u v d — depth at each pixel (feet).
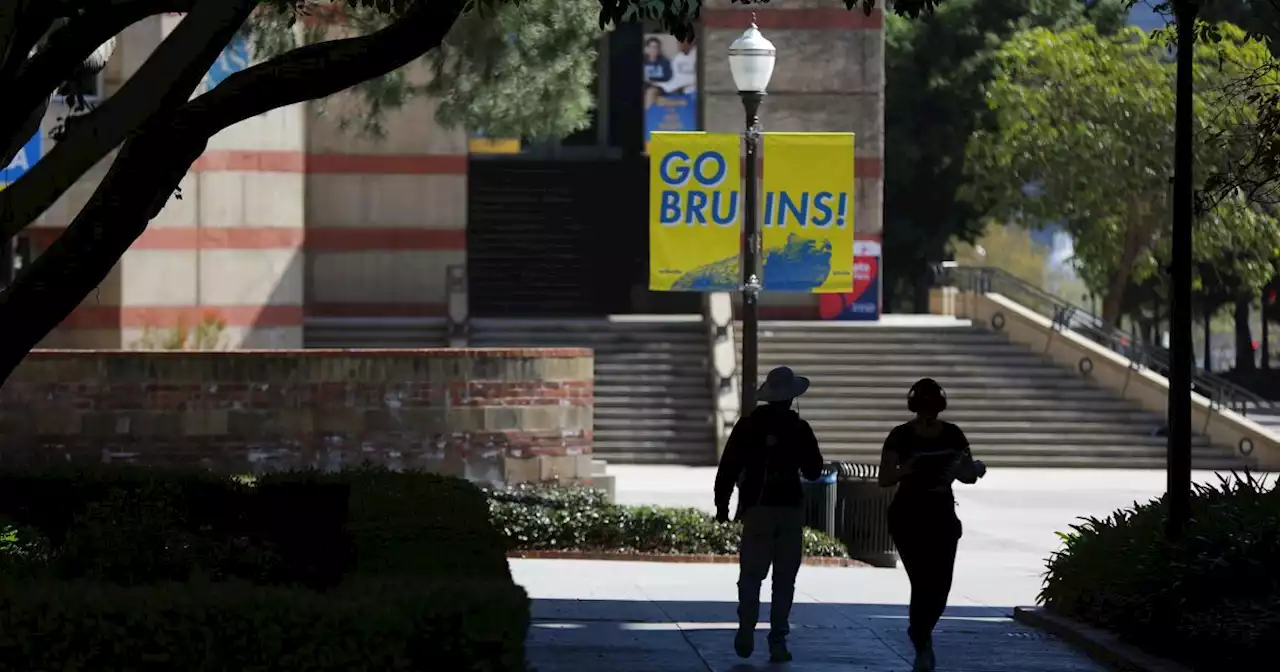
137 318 463.01
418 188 527.81
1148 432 467.52
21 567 146.41
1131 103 546.67
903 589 220.23
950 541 150.00
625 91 592.60
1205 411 470.80
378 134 375.86
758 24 536.42
